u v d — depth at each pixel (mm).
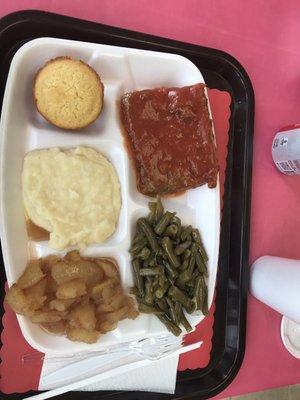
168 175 251
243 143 301
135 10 276
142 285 249
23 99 233
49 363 247
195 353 288
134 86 264
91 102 239
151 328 258
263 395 369
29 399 238
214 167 261
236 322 295
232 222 302
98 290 232
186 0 292
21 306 213
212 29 303
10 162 225
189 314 263
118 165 258
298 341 325
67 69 232
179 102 255
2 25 225
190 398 276
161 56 258
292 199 329
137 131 249
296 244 330
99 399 258
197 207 276
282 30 328
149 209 260
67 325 230
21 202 231
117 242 252
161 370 272
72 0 256
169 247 250
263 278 294
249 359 309
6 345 237
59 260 233
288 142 299
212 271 266
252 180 316
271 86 325
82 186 241
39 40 226
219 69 295
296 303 268
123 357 261
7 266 218
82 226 238
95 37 253
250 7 316
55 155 237
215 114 295
